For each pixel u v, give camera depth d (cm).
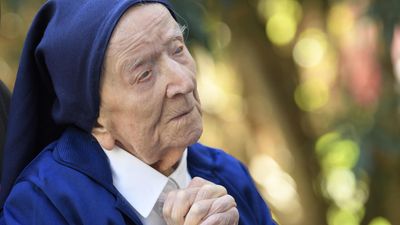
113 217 256
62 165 265
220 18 577
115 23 249
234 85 622
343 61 602
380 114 563
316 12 626
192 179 267
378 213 641
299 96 647
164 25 255
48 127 285
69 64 258
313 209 651
